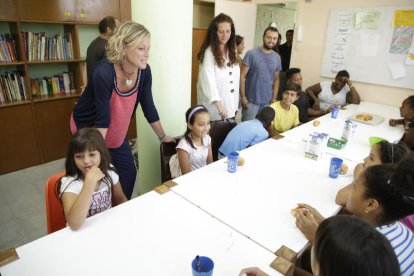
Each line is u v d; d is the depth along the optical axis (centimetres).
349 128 223
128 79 164
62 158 342
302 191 148
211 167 170
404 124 273
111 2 335
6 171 302
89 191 116
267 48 314
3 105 285
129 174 199
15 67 310
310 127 263
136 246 104
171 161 196
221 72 251
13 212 242
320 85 389
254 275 90
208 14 527
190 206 129
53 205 134
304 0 405
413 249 98
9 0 265
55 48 320
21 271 91
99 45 281
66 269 93
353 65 383
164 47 206
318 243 66
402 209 95
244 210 128
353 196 110
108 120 162
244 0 466
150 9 195
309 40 414
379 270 58
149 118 194
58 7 296
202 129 188
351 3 368
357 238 61
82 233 109
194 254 101
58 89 340
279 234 114
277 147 207
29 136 310
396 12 337
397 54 347
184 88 226
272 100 338
